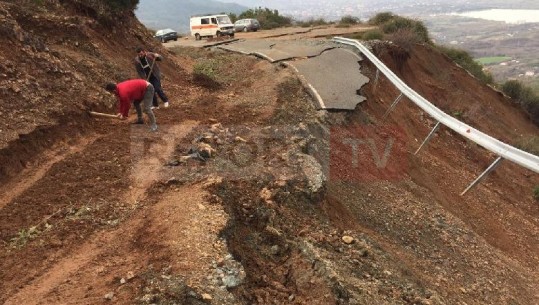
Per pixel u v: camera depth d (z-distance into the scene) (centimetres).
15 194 673
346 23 3425
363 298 575
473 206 1234
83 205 658
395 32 2345
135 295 479
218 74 1577
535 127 2567
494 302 797
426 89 2095
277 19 3903
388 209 949
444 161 1470
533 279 959
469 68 2689
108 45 1276
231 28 2797
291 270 604
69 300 482
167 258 534
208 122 962
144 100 873
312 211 741
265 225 665
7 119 765
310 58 1723
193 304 477
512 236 1180
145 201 673
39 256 560
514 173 1709
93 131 873
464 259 891
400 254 796
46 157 763
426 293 671
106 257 556
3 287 511
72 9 1291
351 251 680
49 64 931
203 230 582
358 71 1588
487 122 2153
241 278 533
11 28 908
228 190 696
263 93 1241
